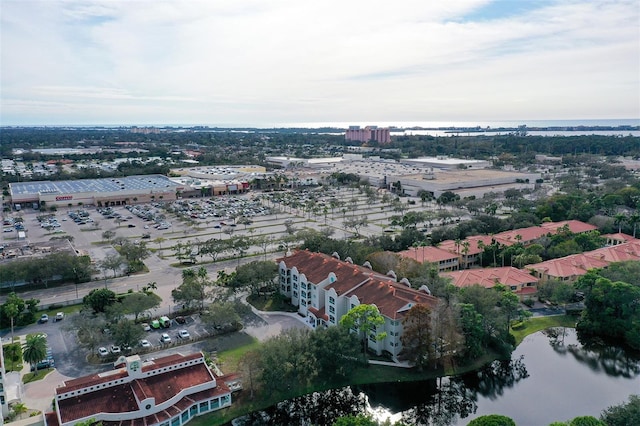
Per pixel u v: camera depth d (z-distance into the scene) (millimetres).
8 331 138375
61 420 91125
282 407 109562
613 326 138375
